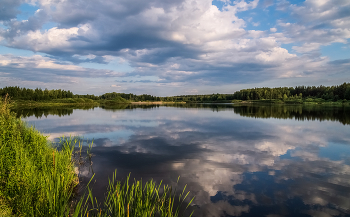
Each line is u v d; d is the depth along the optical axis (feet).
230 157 37.14
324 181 26.45
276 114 128.06
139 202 15.69
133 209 16.06
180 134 60.03
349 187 24.68
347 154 39.06
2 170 19.52
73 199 20.95
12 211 16.20
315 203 21.08
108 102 440.86
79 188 23.58
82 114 130.31
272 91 502.38
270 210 19.74
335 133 61.26
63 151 32.91
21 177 18.29
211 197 22.11
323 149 42.86
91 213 18.15
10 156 22.20
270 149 42.91
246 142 49.47
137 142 49.32
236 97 584.40
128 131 64.85
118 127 73.15
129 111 164.96
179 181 26.30
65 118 103.55
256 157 37.19
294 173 29.25
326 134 59.72
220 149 42.83
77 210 14.76
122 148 43.42
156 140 51.67
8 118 34.22
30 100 317.01
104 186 24.21
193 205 20.34
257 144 47.39
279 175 28.53
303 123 83.97
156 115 124.26
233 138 54.24
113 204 17.06
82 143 47.78
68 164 27.22
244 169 30.89
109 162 33.73
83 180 25.98
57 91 428.97
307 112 143.84
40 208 15.79
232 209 19.79
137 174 28.50
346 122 86.12
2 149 23.21
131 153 39.45
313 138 54.08
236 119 100.27
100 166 31.63
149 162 33.94
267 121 91.50
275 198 22.07
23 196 16.47
